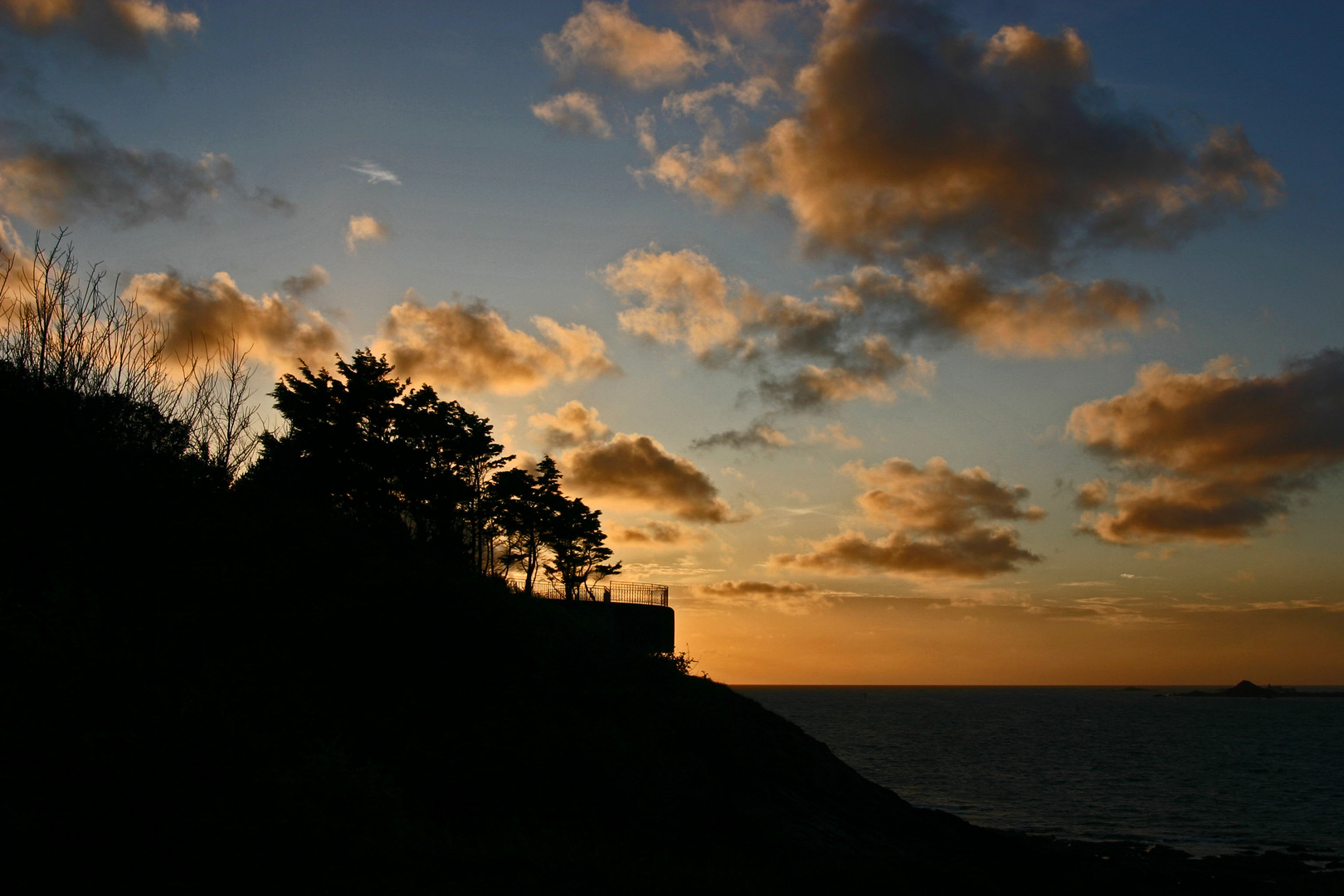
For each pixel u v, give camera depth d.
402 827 12.55
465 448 40.66
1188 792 76.56
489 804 16.44
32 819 8.73
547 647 23.94
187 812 9.75
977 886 24.78
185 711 10.82
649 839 18.30
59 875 8.40
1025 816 61.31
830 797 32.38
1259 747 134.12
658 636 43.22
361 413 37.03
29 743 9.48
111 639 12.21
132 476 17.42
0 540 14.83
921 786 79.00
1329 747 135.12
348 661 18.16
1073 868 33.16
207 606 16.94
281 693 15.43
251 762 11.06
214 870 9.20
